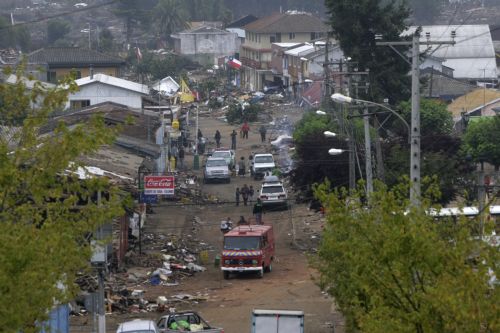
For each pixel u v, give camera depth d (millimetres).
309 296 103625
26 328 46031
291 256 127438
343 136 141000
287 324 79125
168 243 130875
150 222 146500
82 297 96500
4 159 49312
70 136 51031
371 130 140250
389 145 139000
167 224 145500
